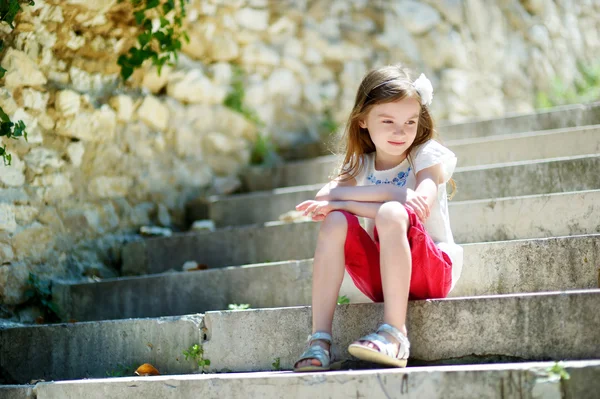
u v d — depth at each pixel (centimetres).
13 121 363
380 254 239
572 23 732
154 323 293
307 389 225
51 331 312
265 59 530
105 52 415
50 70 388
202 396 238
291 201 438
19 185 365
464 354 243
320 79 561
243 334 275
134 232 430
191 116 480
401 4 602
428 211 250
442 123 527
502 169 371
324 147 518
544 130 459
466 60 620
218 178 488
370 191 254
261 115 521
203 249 400
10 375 315
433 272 248
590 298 230
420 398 215
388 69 265
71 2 378
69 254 387
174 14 454
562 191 358
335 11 575
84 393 254
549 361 231
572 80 699
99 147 415
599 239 279
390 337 229
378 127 259
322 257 246
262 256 387
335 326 260
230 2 510
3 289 348
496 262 295
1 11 342
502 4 670
